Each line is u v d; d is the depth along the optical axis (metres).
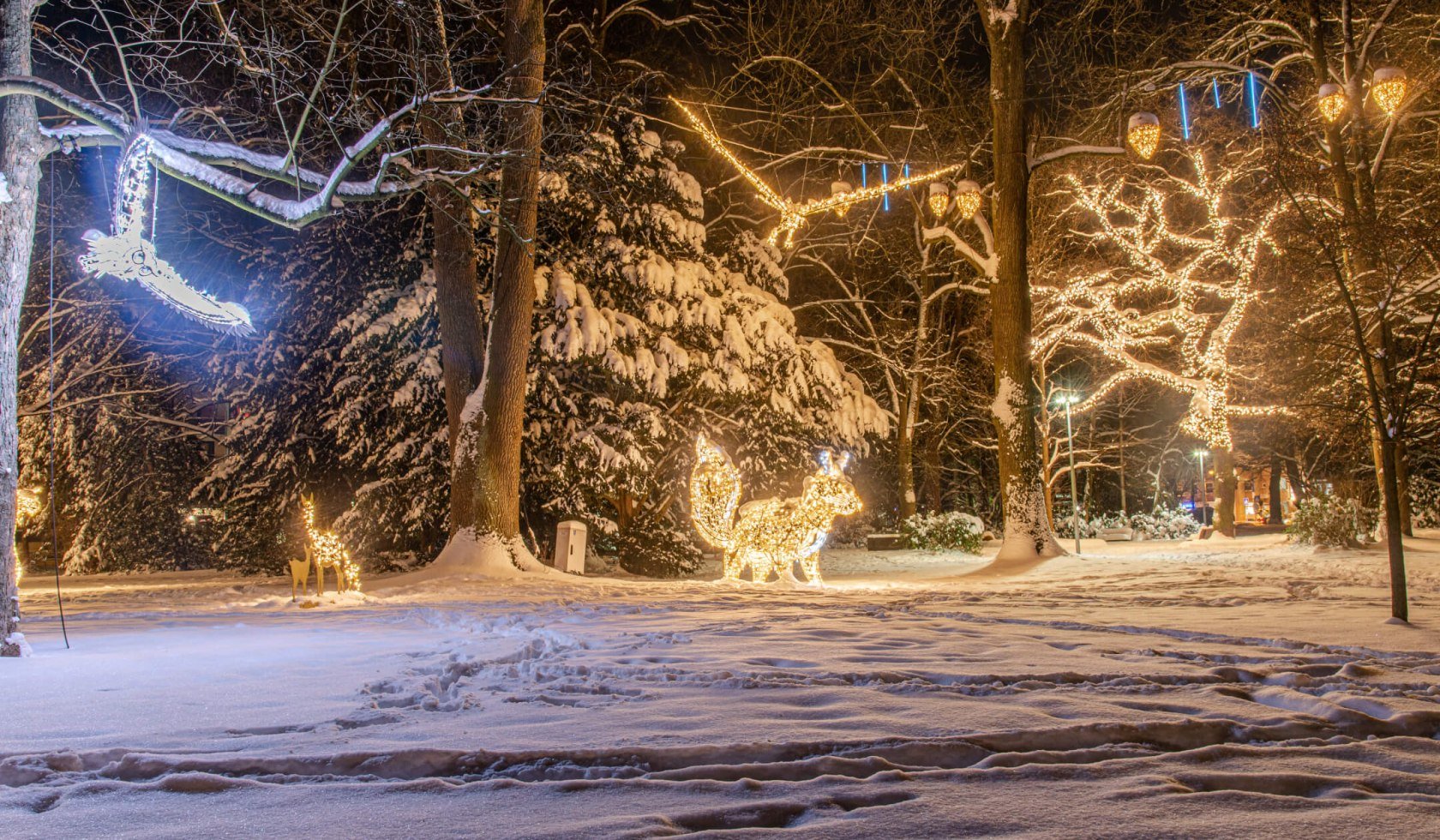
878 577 21.77
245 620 11.92
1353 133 20.77
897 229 36.69
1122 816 3.37
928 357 36.94
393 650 8.43
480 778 4.04
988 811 3.44
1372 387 9.72
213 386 29.34
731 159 21.23
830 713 5.13
